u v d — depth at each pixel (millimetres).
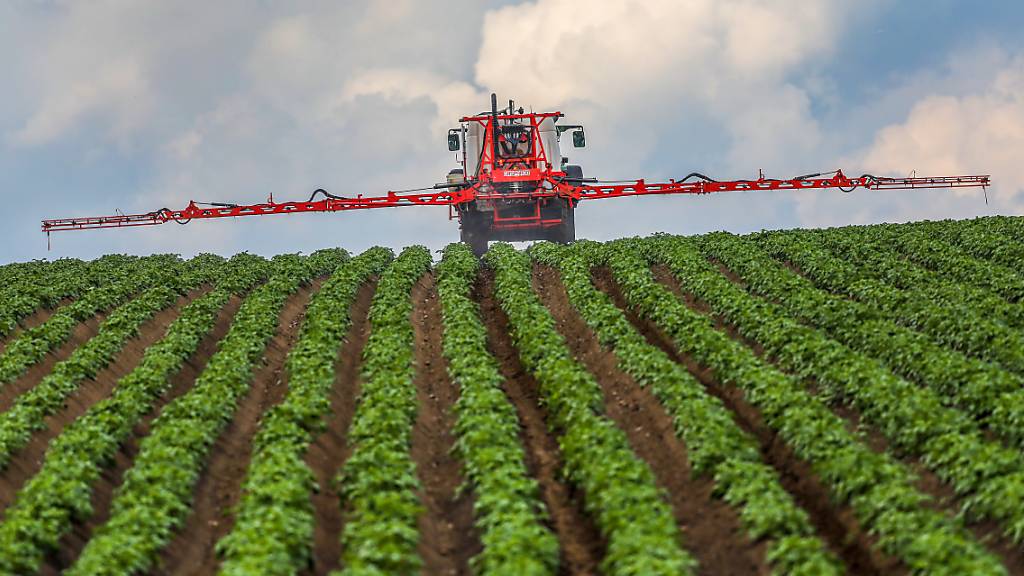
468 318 58625
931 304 56875
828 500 35812
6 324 59969
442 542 35812
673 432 41906
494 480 35312
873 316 55562
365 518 32812
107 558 31297
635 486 34156
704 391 44000
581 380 45812
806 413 39781
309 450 41719
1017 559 31453
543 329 54688
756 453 37906
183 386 52562
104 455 40969
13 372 52031
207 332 60250
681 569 29406
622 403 46906
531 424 45438
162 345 55094
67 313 62000
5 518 38312
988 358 49594
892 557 31547
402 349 52312
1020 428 38844
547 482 39531
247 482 37719
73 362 51688
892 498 32781
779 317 54750
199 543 36125
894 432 39812
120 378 54344
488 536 31516
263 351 56031
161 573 33156
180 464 38938
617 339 53281
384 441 39312
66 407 48000
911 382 46375
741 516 33625
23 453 43094
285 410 43156
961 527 32969
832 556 30453
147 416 47375
